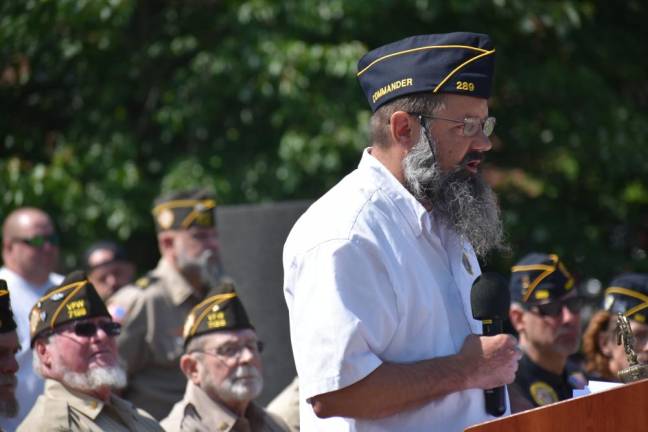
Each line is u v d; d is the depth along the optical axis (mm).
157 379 18609
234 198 27953
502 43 30375
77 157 28328
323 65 27281
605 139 30844
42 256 19516
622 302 16891
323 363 8641
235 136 29156
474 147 9406
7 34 26656
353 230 8938
